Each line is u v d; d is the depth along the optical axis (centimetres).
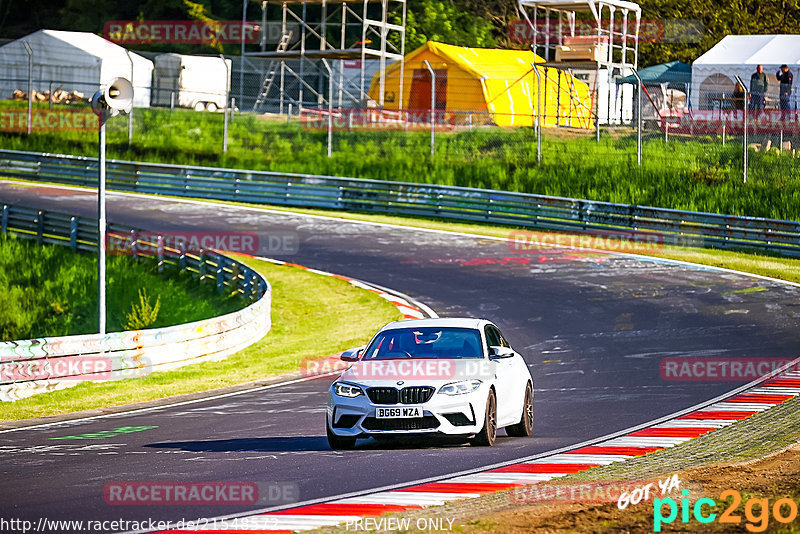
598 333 6034
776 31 17712
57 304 7994
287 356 5869
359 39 19650
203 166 12581
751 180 10631
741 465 2783
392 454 3102
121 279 8331
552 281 7700
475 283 7712
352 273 8231
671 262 8344
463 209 10400
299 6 19750
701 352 5378
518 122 13412
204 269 8206
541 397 4381
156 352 5428
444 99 13600
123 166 12200
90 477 2831
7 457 3247
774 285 7419
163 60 15862
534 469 2805
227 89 12825
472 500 2416
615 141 12056
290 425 3822
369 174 11900
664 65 14012
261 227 10044
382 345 3400
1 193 11619
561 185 11019
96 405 4556
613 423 3672
